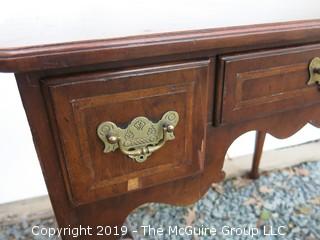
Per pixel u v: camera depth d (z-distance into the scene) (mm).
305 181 903
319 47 324
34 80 231
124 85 251
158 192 338
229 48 285
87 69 239
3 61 207
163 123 281
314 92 352
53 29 290
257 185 886
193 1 467
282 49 307
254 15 359
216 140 344
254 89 315
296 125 394
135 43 237
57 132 250
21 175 740
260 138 816
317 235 721
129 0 470
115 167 285
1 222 759
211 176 365
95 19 344
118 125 265
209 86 299
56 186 282
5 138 671
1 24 326
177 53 259
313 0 465
